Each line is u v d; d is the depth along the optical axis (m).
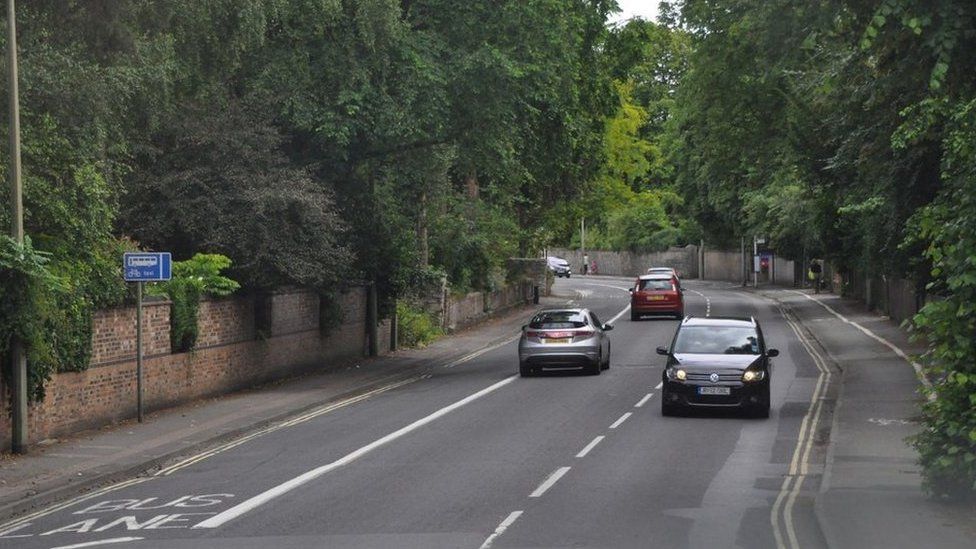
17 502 14.84
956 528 11.94
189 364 25.47
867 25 13.67
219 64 25.50
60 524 13.63
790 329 45.25
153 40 22.42
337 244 31.31
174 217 27.16
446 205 50.31
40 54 19.80
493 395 26.45
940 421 12.57
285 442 20.23
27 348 18.52
